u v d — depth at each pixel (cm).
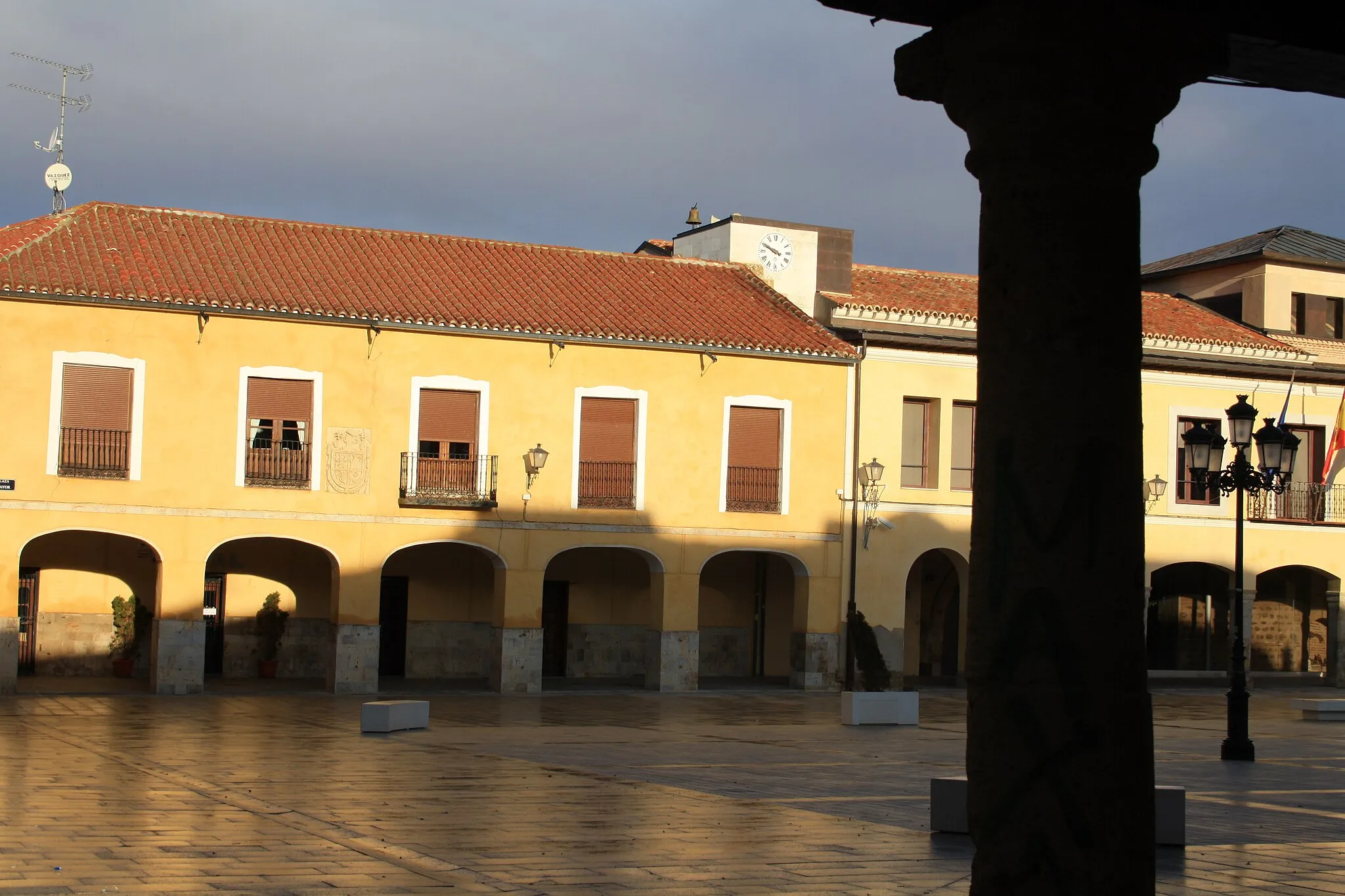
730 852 1044
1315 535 3756
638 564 3572
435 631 3381
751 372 3306
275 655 3209
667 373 3231
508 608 3084
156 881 848
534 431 3119
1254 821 1317
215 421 2873
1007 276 456
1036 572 442
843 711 2517
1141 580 452
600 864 973
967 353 3500
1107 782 436
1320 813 1402
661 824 1192
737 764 1775
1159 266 4462
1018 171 457
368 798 1316
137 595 3095
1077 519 441
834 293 3728
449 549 3400
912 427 3478
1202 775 1788
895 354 3438
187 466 2848
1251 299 4000
